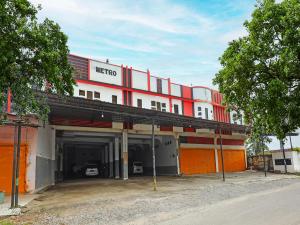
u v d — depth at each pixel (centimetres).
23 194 1681
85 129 2550
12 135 1730
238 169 3888
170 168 3266
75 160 4259
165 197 1530
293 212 1027
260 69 731
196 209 1181
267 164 3819
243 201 1369
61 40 842
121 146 2822
